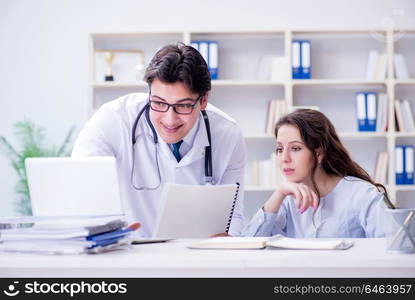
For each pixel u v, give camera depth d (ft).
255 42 18.57
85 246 5.45
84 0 18.84
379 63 17.80
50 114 18.84
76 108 18.83
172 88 7.48
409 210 5.22
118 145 9.04
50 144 18.83
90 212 6.59
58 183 6.64
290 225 8.77
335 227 8.39
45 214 6.71
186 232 7.25
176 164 8.98
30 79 18.86
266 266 4.88
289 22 18.70
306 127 8.38
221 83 17.56
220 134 9.27
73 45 18.85
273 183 17.46
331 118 18.53
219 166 9.36
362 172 8.75
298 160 8.36
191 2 18.72
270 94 18.57
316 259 4.90
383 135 17.46
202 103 8.03
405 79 17.63
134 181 9.12
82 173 6.60
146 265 4.93
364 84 18.28
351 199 8.33
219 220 7.45
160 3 18.79
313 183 8.38
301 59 17.70
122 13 18.84
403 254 5.16
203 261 4.91
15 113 18.85
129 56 18.57
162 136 7.91
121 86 18.02
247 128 18.54
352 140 18.48
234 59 18.54
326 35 18.48
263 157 18.48
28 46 18.89
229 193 7.36
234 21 18.71
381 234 7.59
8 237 5.69
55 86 18.84
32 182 6.74
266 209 7.95
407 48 18.58
